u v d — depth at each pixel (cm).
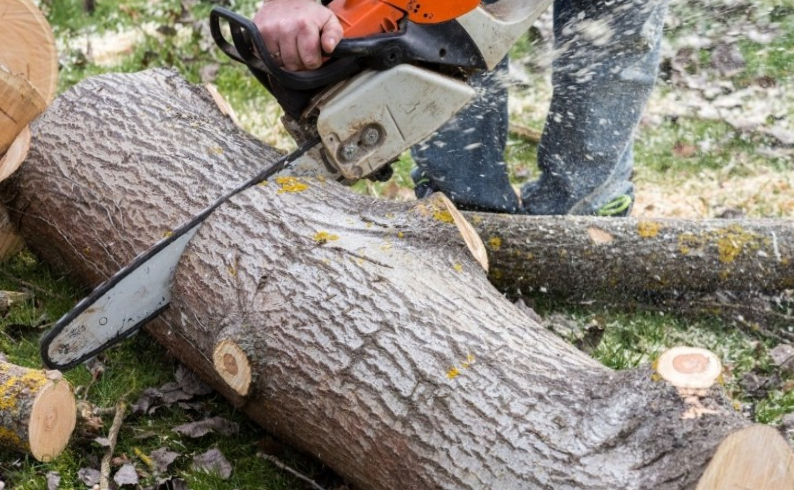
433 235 243
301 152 263
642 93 331
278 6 249
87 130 295
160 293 258
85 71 485
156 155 277
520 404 202
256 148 281
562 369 211
